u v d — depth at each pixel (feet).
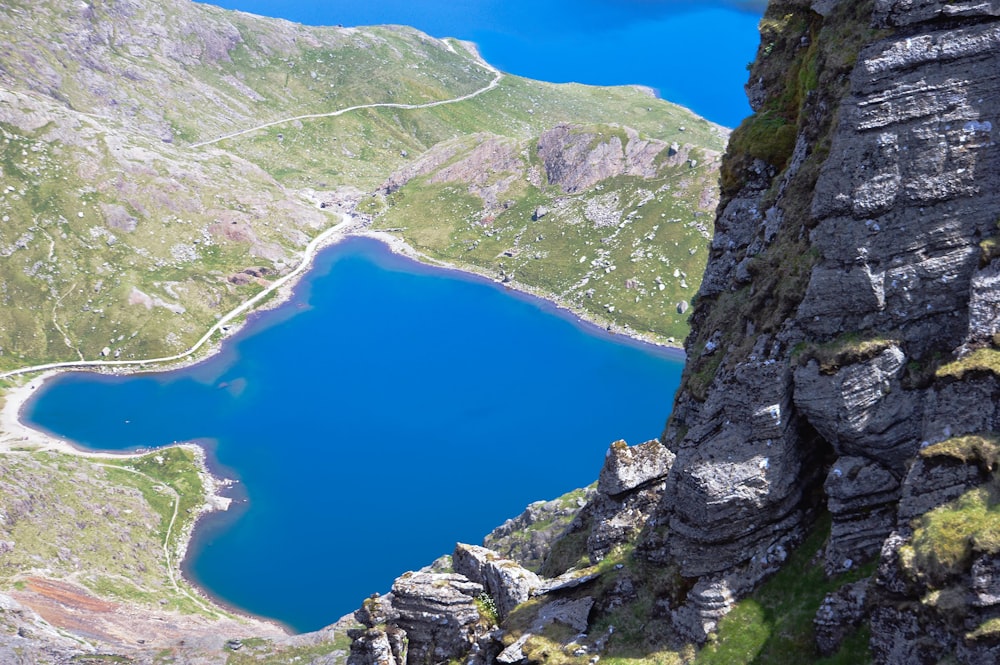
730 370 132.05
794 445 125.29
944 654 94.99
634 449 165.27
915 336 114.11
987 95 107.55
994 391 101.86
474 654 156.76
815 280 118.73
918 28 110.42
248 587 620.90
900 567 99.19
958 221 110.73
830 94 146.20
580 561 170.19
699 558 130.00
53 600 554.46
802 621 119.75
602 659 136.67
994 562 91.97
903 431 114.01
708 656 125.18
